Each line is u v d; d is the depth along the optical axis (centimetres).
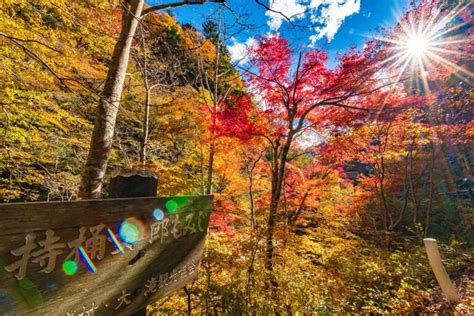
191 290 252
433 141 827
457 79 661
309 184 785
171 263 136
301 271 325
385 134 712
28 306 72
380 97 511
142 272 116
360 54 486
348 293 321
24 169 542
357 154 775
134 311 114
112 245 99
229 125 509
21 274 70
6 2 334
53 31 376
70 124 548
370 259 412
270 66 497
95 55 510
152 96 739
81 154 615
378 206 1013
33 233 73
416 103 535
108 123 281
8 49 338
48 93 414
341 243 450
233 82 733
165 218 128
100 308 96
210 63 774
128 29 295
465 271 491
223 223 591
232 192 830
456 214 991
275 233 349
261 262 304
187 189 627
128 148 749
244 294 254
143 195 126
